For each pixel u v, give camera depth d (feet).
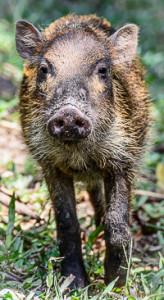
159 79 64.34
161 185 43.93
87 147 30.37
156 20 79.97
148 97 36.19
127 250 29.60
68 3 77.92
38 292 27.40
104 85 30.19
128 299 26.68
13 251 30.99
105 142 30.76
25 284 27.94
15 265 30.32
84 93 27.86
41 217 37.65
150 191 43.78
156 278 28.66
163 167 44.65
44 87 30.17
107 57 30.63
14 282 28.32
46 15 72.84
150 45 71.61
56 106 27.20
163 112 55.83
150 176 46.01
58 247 30.66
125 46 33.19
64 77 28.40
